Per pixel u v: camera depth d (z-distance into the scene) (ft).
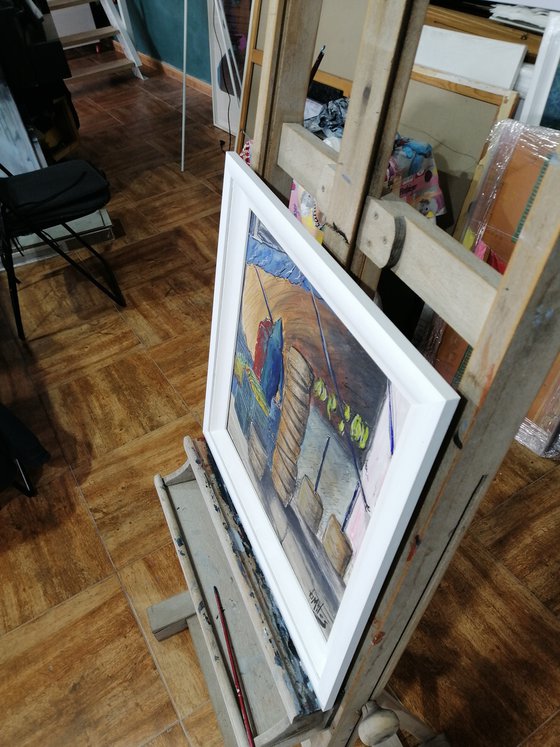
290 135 2.37
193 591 3.19
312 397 2.27
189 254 8.16
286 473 2.62
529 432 5.60
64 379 6.43
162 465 5.57
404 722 3.16
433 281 1.67
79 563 4.84
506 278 1.32
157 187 9.59
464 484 1.67
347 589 2.00
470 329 1.52
